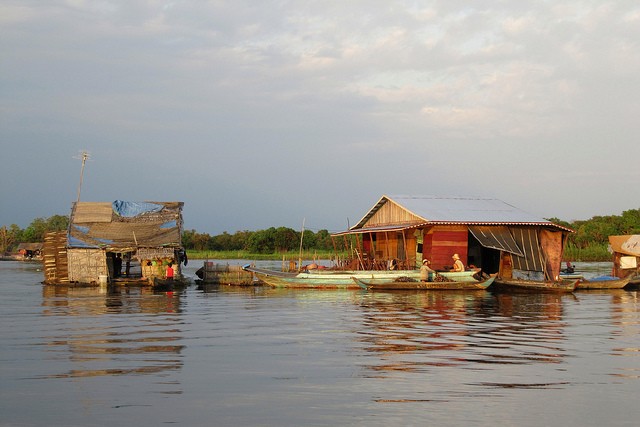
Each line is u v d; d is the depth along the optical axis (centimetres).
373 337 1891
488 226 3962
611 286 3959
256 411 1097
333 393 1216
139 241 4328
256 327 2117
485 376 1361
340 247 9731
